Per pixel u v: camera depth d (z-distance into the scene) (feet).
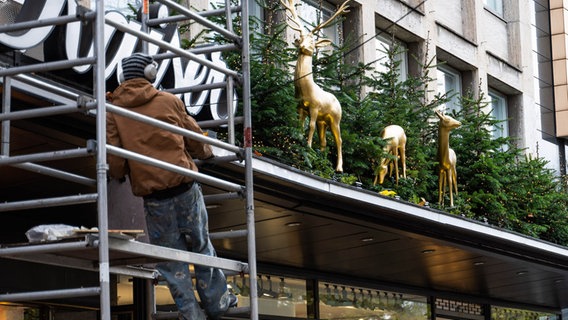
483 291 71.15
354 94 55.47
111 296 42.09
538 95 92.02
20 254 22.33
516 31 86.38
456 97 76.02
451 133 66.03
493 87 84.28
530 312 81.71
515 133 85.87
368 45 65.46
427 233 48.96
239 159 26.43
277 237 47.03
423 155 57.98
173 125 23.72
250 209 26.13
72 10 29.37
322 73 53.62
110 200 27.71
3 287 37.04
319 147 50.08
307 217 43.32
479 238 52.39
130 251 21.94
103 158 21.29
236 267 25.30
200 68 36.14
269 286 53.62
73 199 21.50
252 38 48.08
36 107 27.94
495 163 66.28
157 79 34.19
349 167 53.01
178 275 24.23
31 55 30.01
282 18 58.23
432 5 74.02
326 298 58.13
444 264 58.08
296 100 47.19
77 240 21.89
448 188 62.69
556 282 68.39
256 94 45.50
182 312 24.11
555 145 92.68
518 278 65.51
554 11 94.48
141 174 23.53
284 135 46.68
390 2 69.51
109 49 31.53
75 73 30.48
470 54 78.23
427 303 68.13
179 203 23.86
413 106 61.05
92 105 21.72
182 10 25.73
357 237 48.39
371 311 62.03
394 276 61.41
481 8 80.74
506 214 64.69
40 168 23.35
